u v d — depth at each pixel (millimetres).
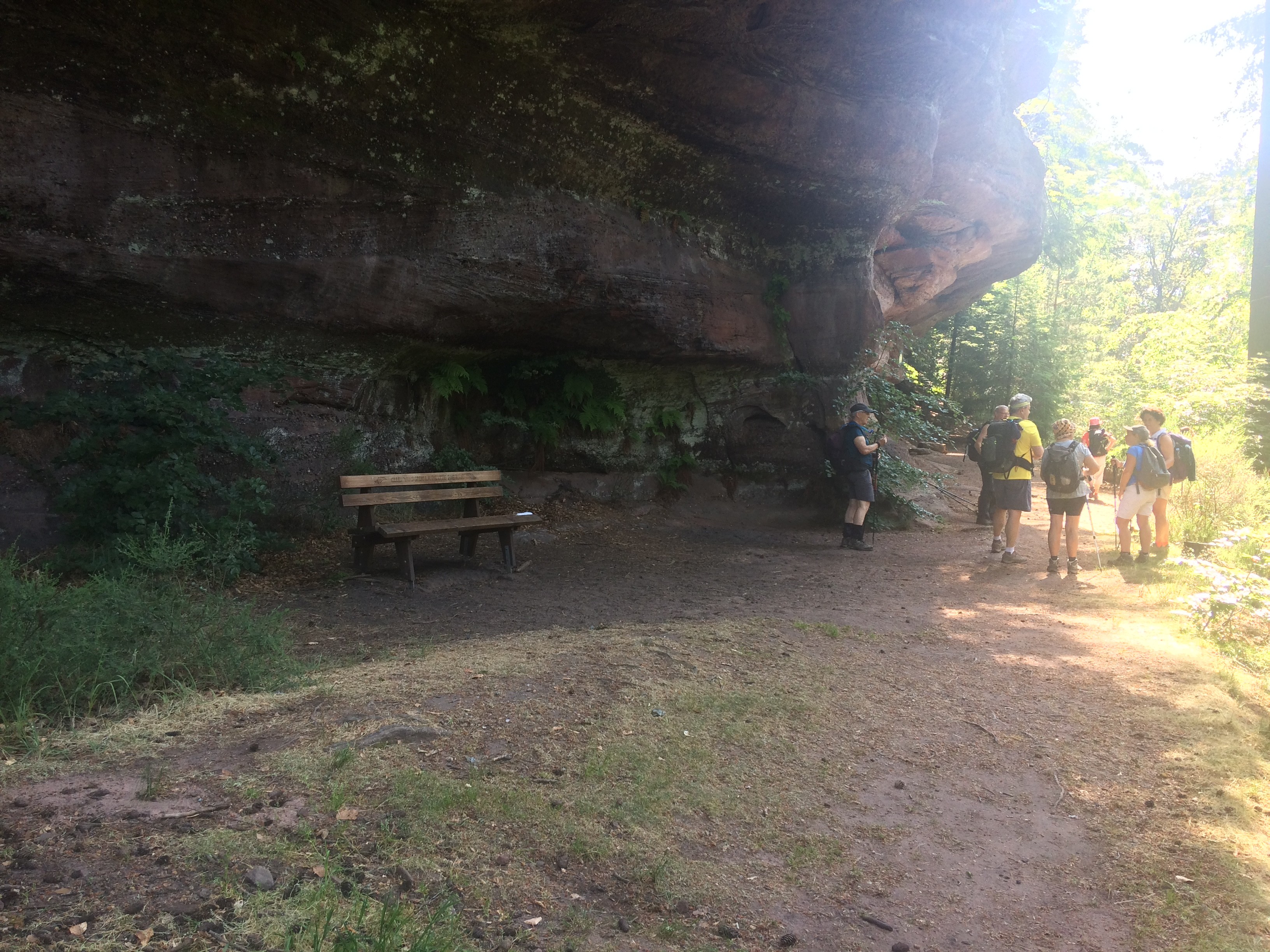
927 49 10312
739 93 9664
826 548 10602
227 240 7523
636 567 8805
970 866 3256
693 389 12516
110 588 4758
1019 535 11625
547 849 2967
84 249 6891
